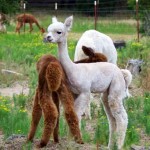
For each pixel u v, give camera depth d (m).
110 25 35.31
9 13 30.75
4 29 30.47
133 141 10.39
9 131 10.62
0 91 15.62
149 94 14.77
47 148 8.94
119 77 9.70
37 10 43.72
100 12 42.22
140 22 33.47
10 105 13.23
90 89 9.46
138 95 14.98
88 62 9.91
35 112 9.05
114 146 9.07
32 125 9.17
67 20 9.07
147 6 31.44
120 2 42.53
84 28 33.28
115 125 9.80
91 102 13.50
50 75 8.63
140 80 16.30
